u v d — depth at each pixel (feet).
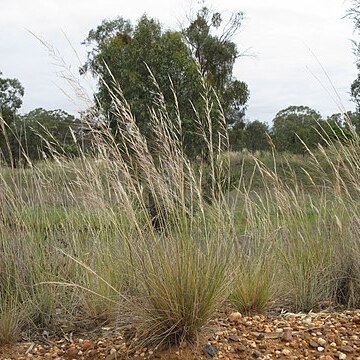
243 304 13.15
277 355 10.05
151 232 10.65
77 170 13.80
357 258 14.46
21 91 55.52
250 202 15.94
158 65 29.53
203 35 53.16
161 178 11.55
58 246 14.25
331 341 10.64
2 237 13.58
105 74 21.62
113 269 13.12
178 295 10.37
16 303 12.73
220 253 11.61
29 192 15.02
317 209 16.07
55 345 11.98
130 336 11.34
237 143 77.92
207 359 9.98
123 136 12.23
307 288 14.14
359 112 30.78
